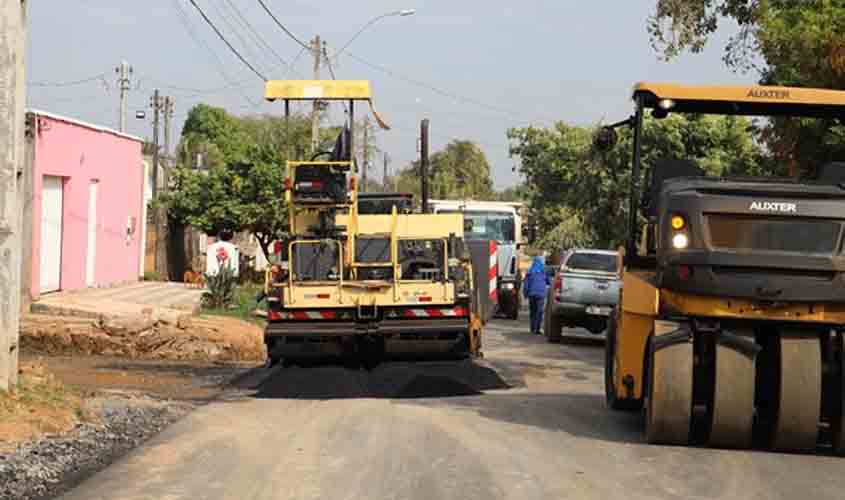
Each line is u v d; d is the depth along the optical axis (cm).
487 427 1123
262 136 6894
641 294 1081
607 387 1316
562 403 1342
